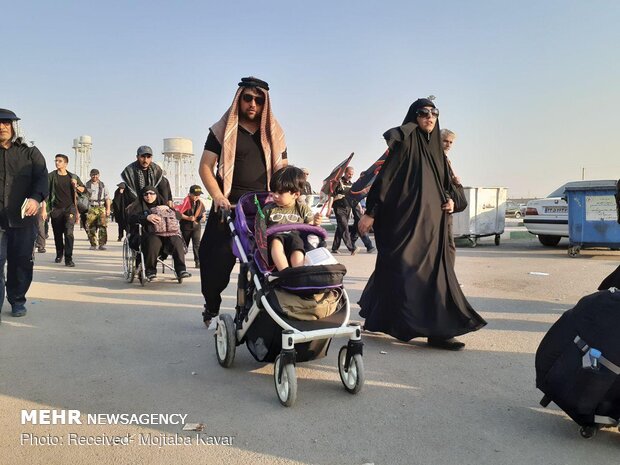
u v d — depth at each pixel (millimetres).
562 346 3248
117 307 6906
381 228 5184
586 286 8250
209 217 5234
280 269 3904
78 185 13273
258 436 3221
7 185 5957
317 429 3316
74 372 4344
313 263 3848
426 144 5145
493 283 8562
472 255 12656
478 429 3324
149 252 8375
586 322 3133
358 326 3844
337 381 4199
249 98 4906
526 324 5918
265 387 4066
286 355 3629
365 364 4594
